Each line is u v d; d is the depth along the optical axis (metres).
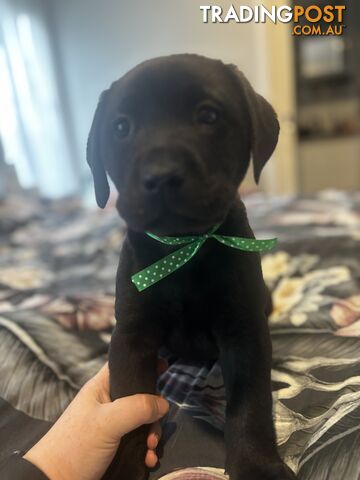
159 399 0.25
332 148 1.30
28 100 0.98
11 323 0.38
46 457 0.22
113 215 0.72
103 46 1.08
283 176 1.07
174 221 0.21
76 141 1.13
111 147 0.24
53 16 1.05
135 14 1.04
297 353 0.32
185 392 0.29
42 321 0.39
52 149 1.06
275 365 0.31
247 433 0.24
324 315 0.37
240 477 0.22
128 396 0.24
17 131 0.96
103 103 0.26
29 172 1.00
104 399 0.26
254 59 1.02
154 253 0.26
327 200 0.66
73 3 1.04
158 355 0.31
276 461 0.23
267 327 0.27
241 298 0.26
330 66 1.23
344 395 0.27
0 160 0.87
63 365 0.33
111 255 0.56
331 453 0.23
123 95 0.23
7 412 0.29
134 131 0.23
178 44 1.05
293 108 1.04
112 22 1.06
